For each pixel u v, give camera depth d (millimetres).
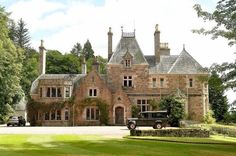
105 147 20219
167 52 61500
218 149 20578
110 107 55625
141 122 42188
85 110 55969
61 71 91062
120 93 55719
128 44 59562
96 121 55469
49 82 56812
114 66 57969
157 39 59844
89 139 26250
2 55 47219
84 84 56500
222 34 23047
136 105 56562
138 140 26344
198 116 56312
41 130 39469
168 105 51844
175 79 57406
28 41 100125
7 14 49125
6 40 49219
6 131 37000
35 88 58125
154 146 21281
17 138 26359
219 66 23141
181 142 25641
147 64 57781
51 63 91625
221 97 72938
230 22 22891
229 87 22547
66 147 20078
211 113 57188
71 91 57219
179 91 54094
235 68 22859
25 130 39312
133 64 57875
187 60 58719
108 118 55344
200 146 22219
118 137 29234
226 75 22938
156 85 57406
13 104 56844
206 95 58000
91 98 55938
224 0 23141
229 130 39500
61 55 94438
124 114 55250
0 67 48188
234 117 22781
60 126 53844
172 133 32688
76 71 92312
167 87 57219
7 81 49656
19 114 78750
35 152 17281
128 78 57781
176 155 16953
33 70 84438
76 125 55594
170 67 58469
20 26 99500
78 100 56219
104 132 36031
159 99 56688
